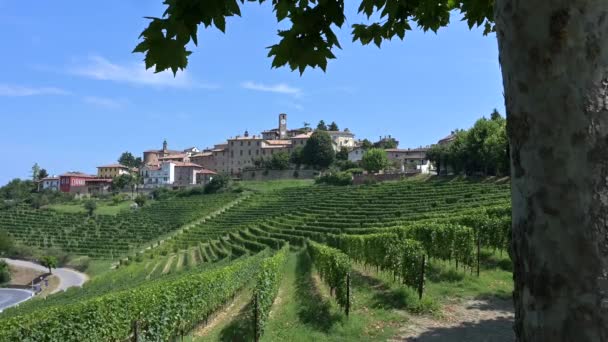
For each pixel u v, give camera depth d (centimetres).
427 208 4953
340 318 1247
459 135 8706
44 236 9131
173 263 5759
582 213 159
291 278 2648
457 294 1462
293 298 1895
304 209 7419
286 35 393
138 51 357
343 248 2995
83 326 1290
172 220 9694
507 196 4744
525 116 173
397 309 1318
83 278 6359
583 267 158
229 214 9075
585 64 160
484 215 2412
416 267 1438
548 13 164
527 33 171
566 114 162
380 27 511
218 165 15662
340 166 13062
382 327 1159
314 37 393
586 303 157
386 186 8331
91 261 7350
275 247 4856
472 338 1034
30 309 2186
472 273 1811
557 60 163
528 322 173
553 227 164
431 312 1259
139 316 1418
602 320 155
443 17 538
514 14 176
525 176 175
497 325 1129
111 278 4869
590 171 159
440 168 9719
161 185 14275
